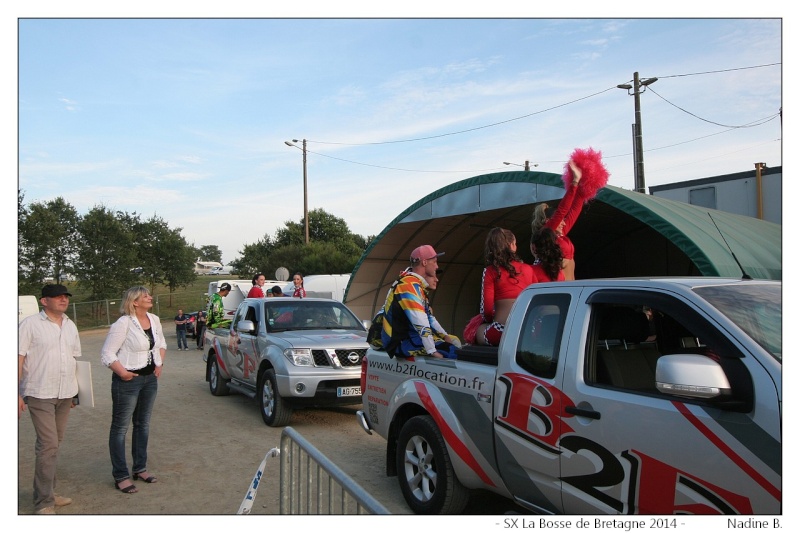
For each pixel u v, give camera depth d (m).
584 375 3.45
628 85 24.39
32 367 5.25
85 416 9.36
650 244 16.00
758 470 2.59
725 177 18.75
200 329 21.61
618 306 3.69
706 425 2.77
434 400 4.52
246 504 3.71
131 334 5.85
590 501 3.27
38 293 33.69
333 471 2.96
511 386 3.87
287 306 9.73
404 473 4.88
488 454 4.04
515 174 10.70
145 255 40.31
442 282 16.42
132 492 5.69
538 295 3.98
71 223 36.19
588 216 13.53
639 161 23.88
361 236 57.38
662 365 2.77
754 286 3.41
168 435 7.94
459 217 13.09
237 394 11.27
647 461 3.00
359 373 8.22
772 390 2.61
